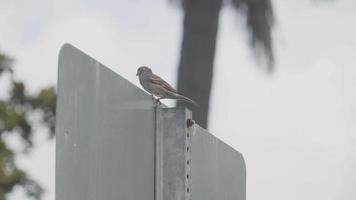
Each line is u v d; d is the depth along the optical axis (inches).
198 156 304.8
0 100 1230.3
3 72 1229.7
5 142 1207.6
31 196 1179.9
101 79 250.4
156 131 287.9
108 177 250.7
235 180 355.6
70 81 233.5
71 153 231.3
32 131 1230.9
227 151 346.6
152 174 283.6
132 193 266.8
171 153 286.7
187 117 291.4
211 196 322.0
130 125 268.5
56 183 223.9
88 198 238.5
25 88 1231.5
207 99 1144.8
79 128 236.1
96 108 246.1
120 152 259.8
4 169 1168.8
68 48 234.1
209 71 1145.4
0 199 1156.5
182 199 283.9
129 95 268.7
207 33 1143.0
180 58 1149.1
